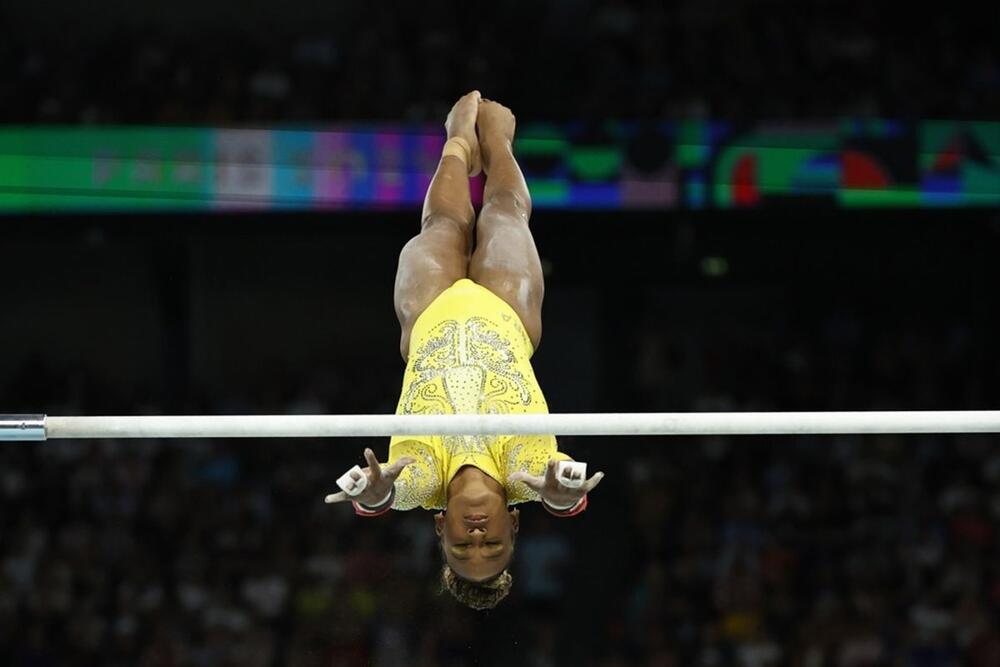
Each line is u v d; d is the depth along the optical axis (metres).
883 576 28.38
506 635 27.98
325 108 31.53
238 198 30.50
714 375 33.22
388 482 11.22
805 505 29.81
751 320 34.41
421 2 33.91
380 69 32.38
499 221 14.33
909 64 31.69
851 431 11.27
